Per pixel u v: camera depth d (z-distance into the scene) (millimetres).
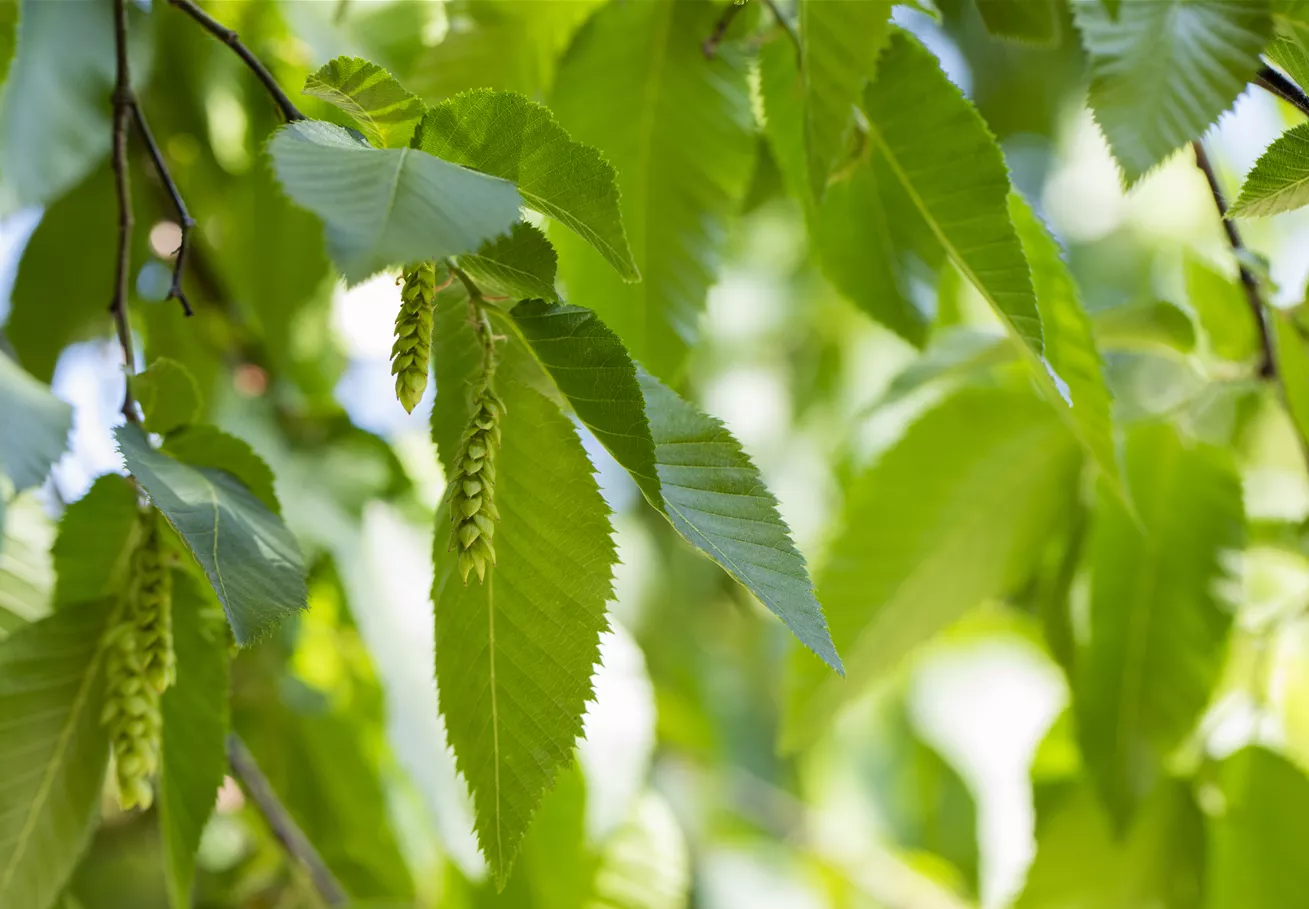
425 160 934
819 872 2100
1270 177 976
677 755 2037
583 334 961
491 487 964
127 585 1024
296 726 1311
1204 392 1144
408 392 960
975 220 1026
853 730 2186
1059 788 1246
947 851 2039
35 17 1075
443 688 983
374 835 1332
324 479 1290
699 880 1988
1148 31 999
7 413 1022
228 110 1244
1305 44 998
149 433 1023
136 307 1294
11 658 1016
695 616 2096
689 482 968
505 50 1072
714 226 1085
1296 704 1316
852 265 1088
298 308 1255
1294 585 1397
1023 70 1711
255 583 977
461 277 970
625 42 1074
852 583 1160
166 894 1413
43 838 1016
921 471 1157
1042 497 1160
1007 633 1938
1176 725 1153
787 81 1070
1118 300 2027
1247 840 1188
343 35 1153
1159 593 1150
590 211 958
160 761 1021
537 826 1222
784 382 1952
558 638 976
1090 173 2037
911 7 1035
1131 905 1223
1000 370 1159
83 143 1085
